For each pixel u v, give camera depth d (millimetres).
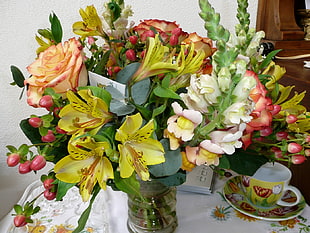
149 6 880
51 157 397
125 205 660
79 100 337
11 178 1000
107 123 384
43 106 357
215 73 344
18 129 944
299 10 951
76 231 361
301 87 676
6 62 868
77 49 368
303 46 921
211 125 357
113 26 478
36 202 685
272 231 568
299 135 444
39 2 831
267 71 472
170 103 410
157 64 368
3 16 824
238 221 598
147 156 365
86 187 344
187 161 391
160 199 529
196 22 914
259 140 474
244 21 425
